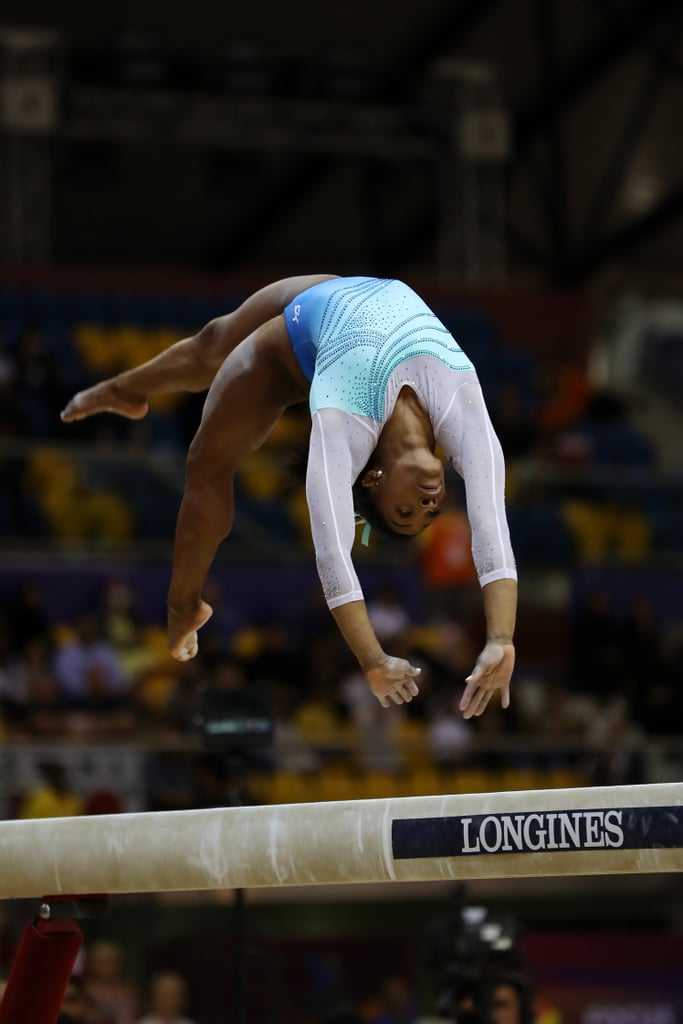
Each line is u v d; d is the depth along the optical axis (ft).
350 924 103.91
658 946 98.07
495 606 29.40
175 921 90.07
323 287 33.32
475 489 30.68
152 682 111.96
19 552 130.72
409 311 32.40
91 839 27.86
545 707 119.85
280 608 134.62
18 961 30.91
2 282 163.84
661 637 133.90
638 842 23.39
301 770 110.11
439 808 25.12
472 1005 51.01
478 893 107.55
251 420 33.96
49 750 96.73
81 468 137.59
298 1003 93.25
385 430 31.24
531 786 113.91
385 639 118.93
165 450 147.02
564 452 157.38
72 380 151.02
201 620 35.99
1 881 28.76
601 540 152.97
